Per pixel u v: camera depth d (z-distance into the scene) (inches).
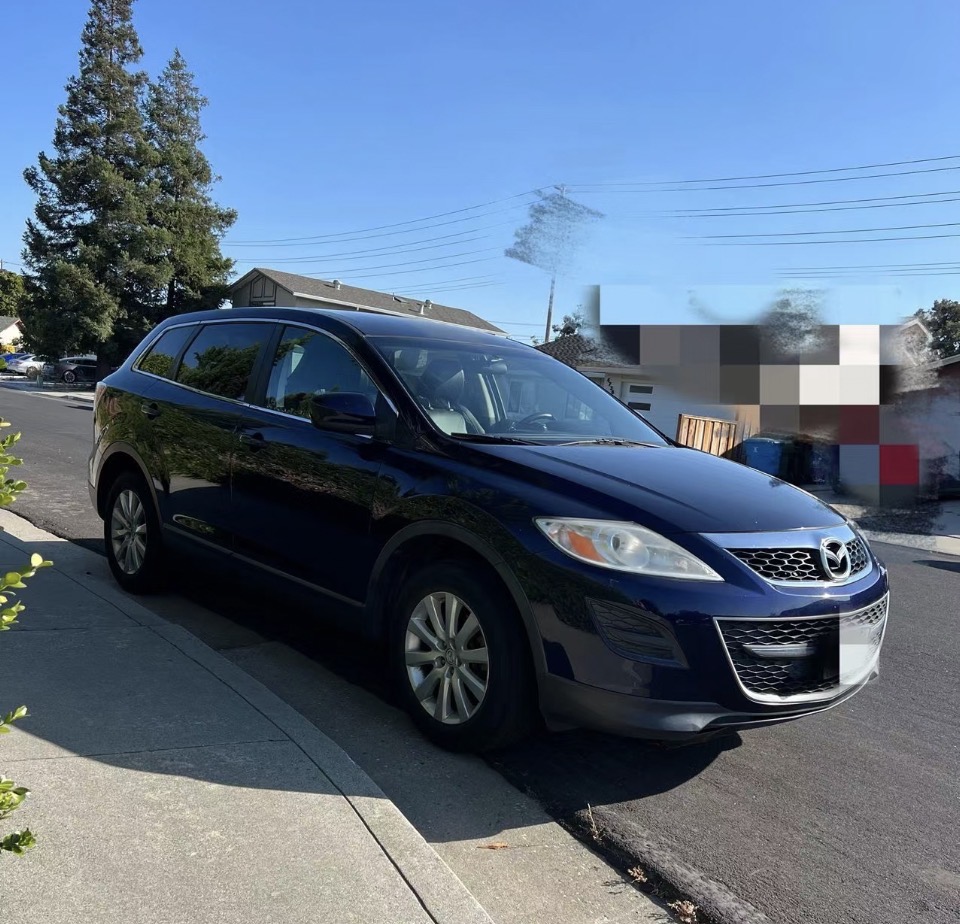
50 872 89.3
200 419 185.3
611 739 150.6
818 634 120.6
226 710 134.1
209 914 85.7
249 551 169.3
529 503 125.0
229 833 100.3
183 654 156.9
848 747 154.9
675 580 114.3
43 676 140.2
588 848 115.4
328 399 147.3
